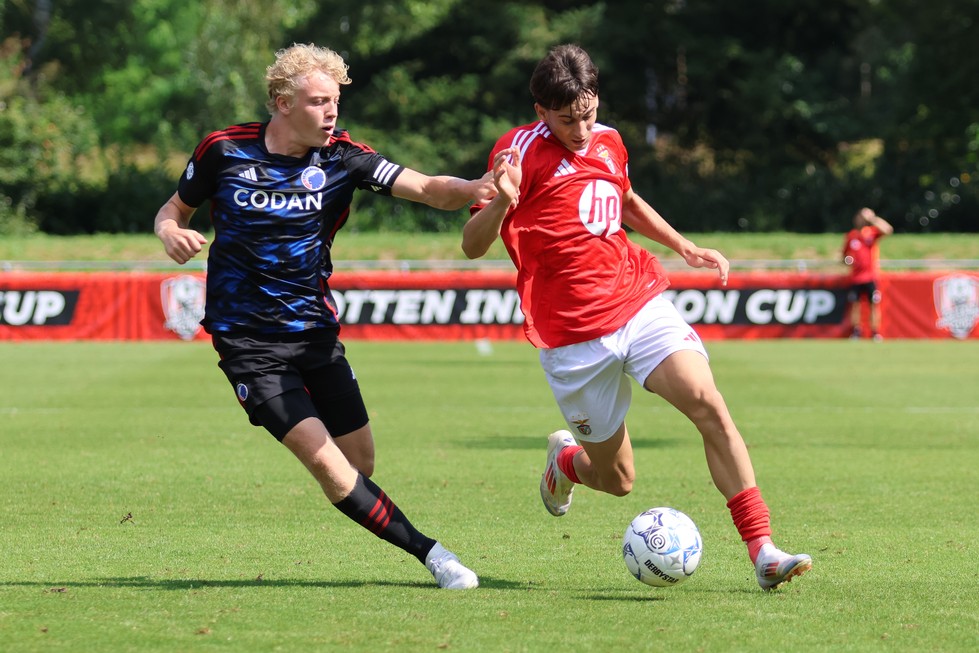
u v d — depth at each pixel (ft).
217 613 55.93
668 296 270.05
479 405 154.81
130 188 486.79
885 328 270.87
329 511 85.81
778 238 370.12
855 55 601.62
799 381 183.42
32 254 352.08
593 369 63.21
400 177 61.16
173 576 65.05
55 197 480.23
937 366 208.13
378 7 537.24
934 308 270.05
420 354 235.81
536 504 88.79
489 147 505.66
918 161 505.25
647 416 145.59
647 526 61.11
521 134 63.36
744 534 61.31
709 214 512.22
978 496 92.22
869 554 71.36
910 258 344.08
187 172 61.00
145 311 267.80
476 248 61.67
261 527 79.92
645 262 65.41
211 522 81.66
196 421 138.41
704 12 521.24
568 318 63.16
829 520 82.74
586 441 66.13
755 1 516.32
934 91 506.07
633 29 503.20
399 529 61.57
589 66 60.90
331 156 61.16
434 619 54.95
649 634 52.47
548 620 54.90
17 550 72.43
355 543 74.74
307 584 62.90
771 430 131.13
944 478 100.63
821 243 353.10
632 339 62.64
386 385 178.29
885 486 96.73
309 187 60.39
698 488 95.91
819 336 269.64
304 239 60.49
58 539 75.82
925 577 64.95
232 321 60.54
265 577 64.85
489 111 531.91
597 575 65.51
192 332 268.00
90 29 597.11
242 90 643.45
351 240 366.02
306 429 59.62
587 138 62.18
